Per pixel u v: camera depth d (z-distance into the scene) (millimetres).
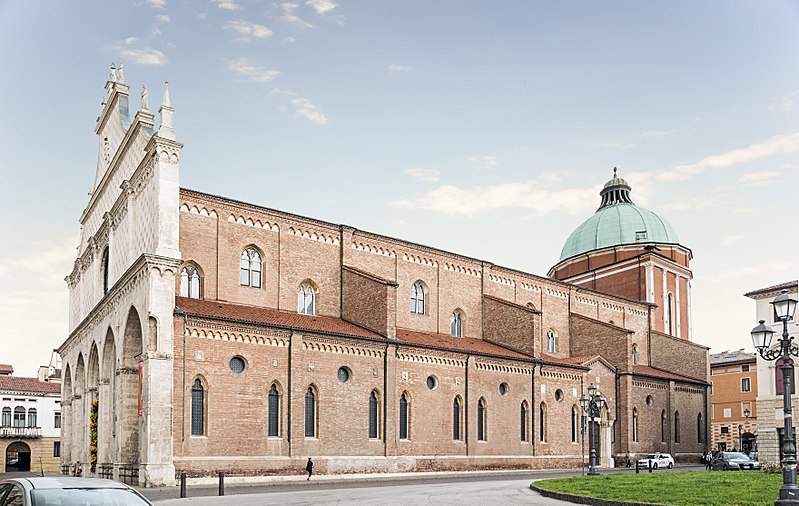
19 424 101812
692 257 100188
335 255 63406
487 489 40094
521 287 78500
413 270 69062
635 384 78438
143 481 44781
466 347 65375
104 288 65750
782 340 27453
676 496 30406
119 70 65125
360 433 55625
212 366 48781
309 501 32938
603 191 104375
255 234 58656
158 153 49688
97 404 64062
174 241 49000
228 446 48656
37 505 14008
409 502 31766
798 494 26078
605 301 87000
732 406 108938
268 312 56656
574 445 71500
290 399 51875
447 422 61594
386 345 58156
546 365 70062
